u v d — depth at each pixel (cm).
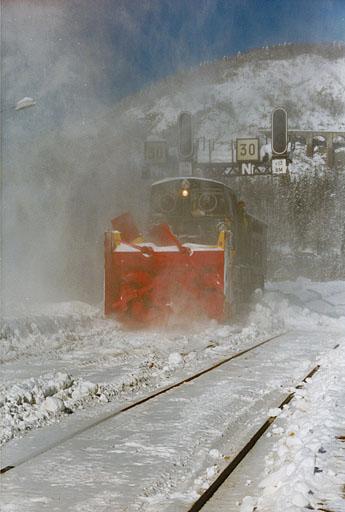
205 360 1889
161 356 1944
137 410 1180
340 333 2947
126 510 683
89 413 1151
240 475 812
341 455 788
